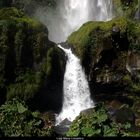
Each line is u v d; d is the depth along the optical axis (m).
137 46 19.19
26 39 17.86
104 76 18.81
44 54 18.09
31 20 18.45
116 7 25.86
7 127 5.93
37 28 18.22
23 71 17.66
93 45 18.95
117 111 17.30
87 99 19.05
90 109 16.97
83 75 19.16
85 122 5.81
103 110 5.84
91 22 20.27
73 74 19.17
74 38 20.17
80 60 19.12
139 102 18.95
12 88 17.34
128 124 5.91
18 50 17.62
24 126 5.96
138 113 18.59
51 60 18.17
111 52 18.89
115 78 18.78
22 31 17.80
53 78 18.30
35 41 18.05
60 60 18.75
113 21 19.28
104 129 5.56
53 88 18.33
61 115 18.34
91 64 18.91
